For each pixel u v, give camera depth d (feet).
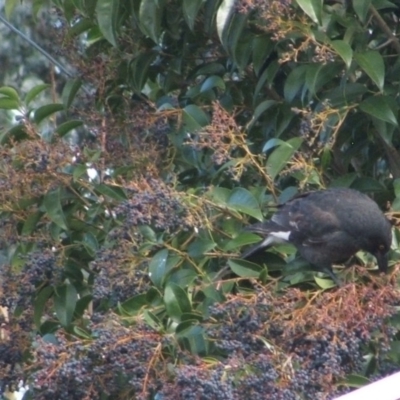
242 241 31.71
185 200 31.04
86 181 34.01
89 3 35.17
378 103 32.55
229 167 33.04
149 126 34.63
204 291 30.99
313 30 32.42
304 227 33.45
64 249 33.88
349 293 28.45
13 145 33.45
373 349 30.35
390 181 36.47
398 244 34.24
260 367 27.07
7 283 32.58
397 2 35.88
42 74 51.49
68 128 35.65
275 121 35.29
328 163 34.37
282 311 28.12
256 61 33.42
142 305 30.96
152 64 38.22
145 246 31.53
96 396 29.37
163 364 28.53
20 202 33.99
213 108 33.78
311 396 27.27
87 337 29.58
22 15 51.44
